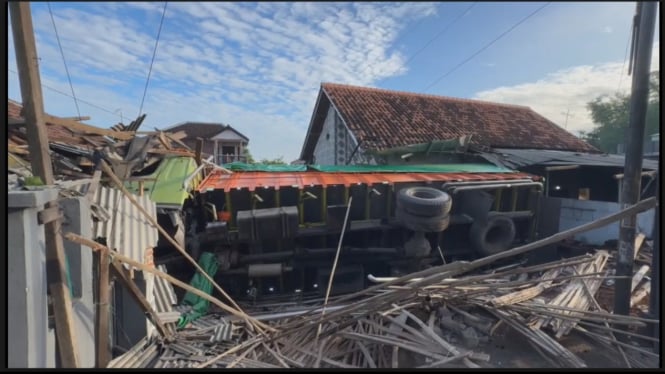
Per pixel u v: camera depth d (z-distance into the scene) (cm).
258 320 465
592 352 367
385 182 676
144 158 571
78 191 360
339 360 361
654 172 672
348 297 462
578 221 827
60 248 282
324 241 665
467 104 1488
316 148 1620
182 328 449
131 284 370
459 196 730
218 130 1686
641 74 340
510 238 718
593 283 526
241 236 584
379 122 1149
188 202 621
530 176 806
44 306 275
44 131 276
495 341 381
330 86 1312
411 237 664
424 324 383
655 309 362
